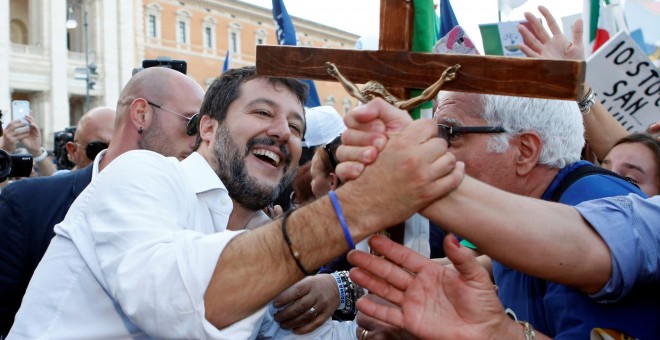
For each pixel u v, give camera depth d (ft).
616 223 4.11
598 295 4.20
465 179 3.91
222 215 5.57
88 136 11.11
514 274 5.61
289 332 6.07
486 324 3.97
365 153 3.72
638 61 9.75
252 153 6.09
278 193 6.33
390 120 3.76
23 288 7.15
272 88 6.12
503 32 10.00
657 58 12.66
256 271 3.91
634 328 4.36
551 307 4.87
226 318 3.95
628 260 4.00
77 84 112.06
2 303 7.05
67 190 7.58
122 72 113.29
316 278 6.22
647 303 4.39
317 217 3.88
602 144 9.16
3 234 7.14
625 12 12.93
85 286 4.75
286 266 3.90
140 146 8.38
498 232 3.81
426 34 4.16
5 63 101.96
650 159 8.47
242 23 124.16
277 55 4.36
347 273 6.46
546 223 3.90
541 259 3.87
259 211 6.84
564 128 5.29
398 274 4.10
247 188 6.05
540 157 5.26
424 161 3.66
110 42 112.06
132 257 4.13
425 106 4.37
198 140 6.63
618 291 4.13
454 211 3.82
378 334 5.29
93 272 4.59
